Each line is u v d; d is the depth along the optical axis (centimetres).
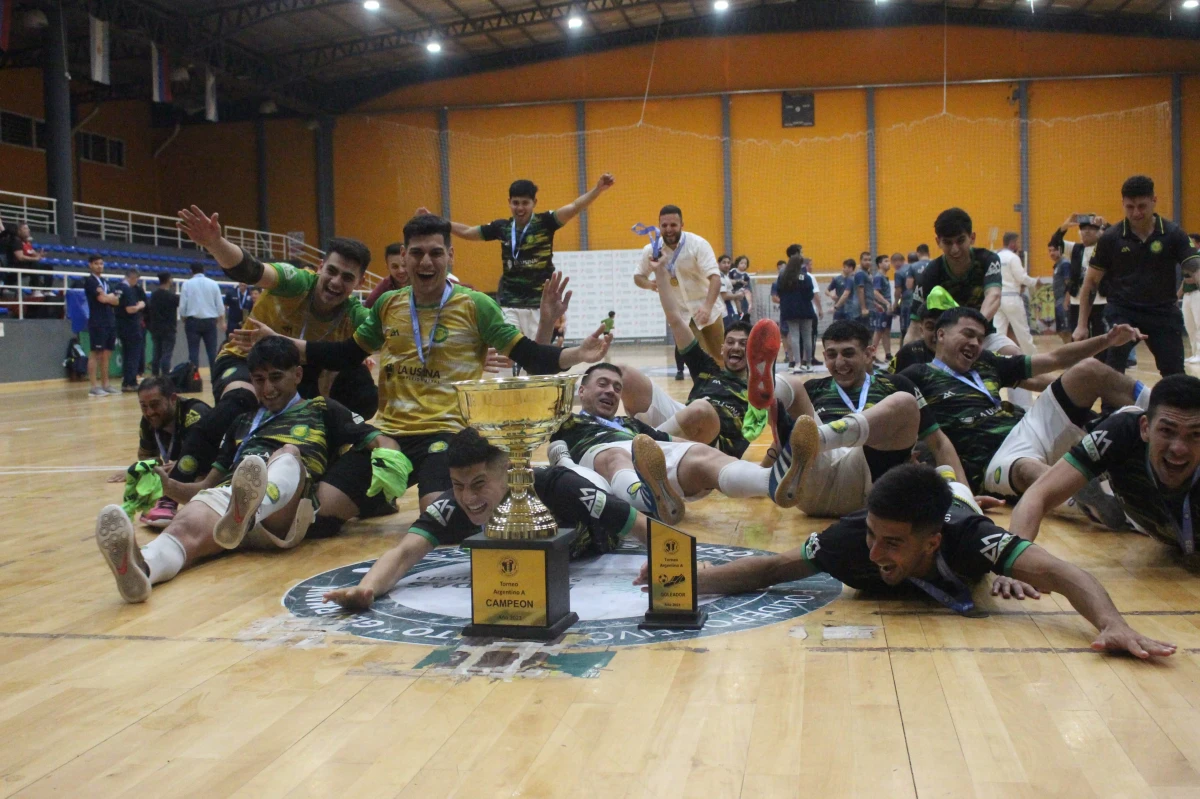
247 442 468
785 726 235
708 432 551
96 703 262
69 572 419
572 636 310
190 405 548
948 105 2745
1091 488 453
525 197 838
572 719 243
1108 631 280
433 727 240
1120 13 2630
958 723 233
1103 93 2692
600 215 2884
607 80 2856
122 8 2202
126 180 2934
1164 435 348
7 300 1806
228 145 3016
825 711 243
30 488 659
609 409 507
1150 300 682
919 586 331
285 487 428
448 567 409
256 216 3012
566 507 383
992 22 2709
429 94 2931
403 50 2750
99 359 1586
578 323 2853
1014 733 227
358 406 579
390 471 474
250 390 523
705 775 210
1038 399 496
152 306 1612
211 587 386
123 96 2744
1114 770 206
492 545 311
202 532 412
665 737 230
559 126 2883
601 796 201
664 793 202
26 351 1744
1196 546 379
